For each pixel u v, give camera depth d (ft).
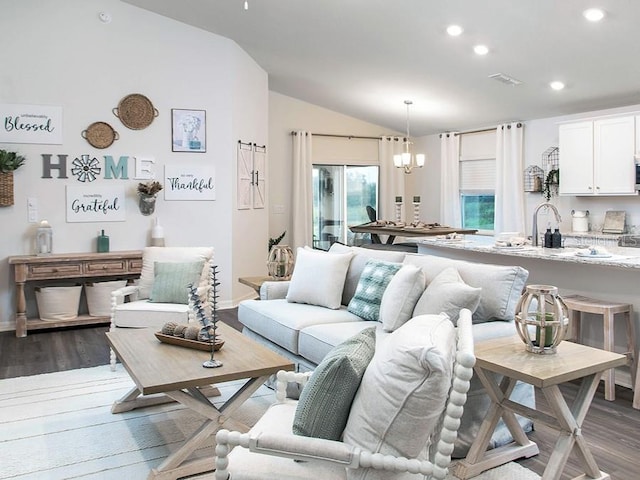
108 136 18.72
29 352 14.93
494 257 15.64
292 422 6.40
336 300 12.65
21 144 17.70
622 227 20.34
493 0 14.64
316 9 16.97
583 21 14.79
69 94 18.19
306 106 28.50
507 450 8.56
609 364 7.64
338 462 5.19
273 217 27.96
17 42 17.49
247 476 5.43
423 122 28.04
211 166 20.21
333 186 29.66
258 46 20.86
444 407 5.46
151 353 9.23
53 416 10.34
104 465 8.43
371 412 5.38
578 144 20.77
